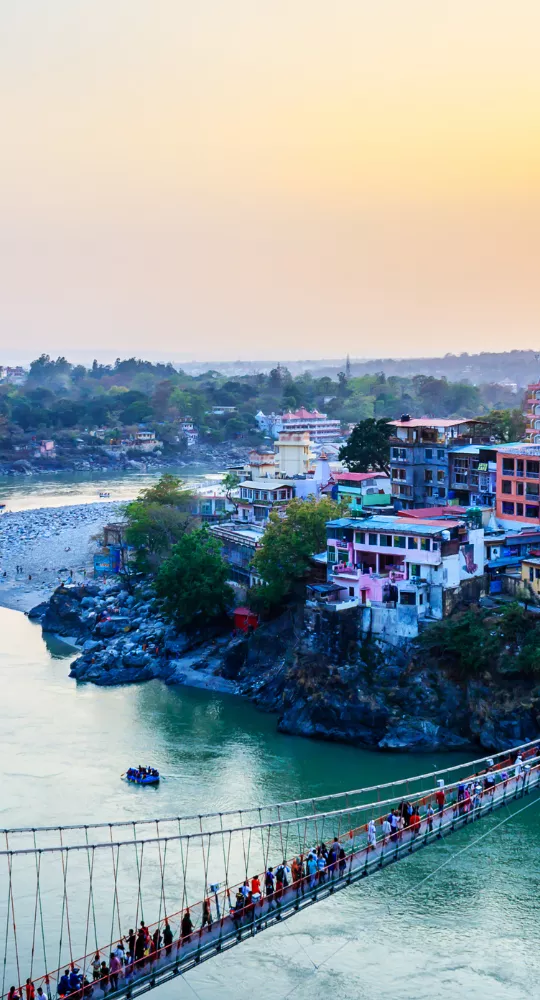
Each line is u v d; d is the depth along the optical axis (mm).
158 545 159000
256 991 66375
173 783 93000
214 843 82000
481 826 85250
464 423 145750
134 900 74938
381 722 101438
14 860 80562
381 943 70875
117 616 143875
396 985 66375
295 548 122500
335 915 74125
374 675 105375
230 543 147250
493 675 101250
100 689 120750
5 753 100188
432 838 70562
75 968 61062
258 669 119562
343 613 108312
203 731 106188
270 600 122312
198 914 72250
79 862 80250
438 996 65312
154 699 116625
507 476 126000
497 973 67375
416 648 104688
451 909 74250
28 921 72500
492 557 115938
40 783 93188
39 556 199750
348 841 76500
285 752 100188
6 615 158750
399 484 146000
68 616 147375
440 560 106938
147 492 181750
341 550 115688
